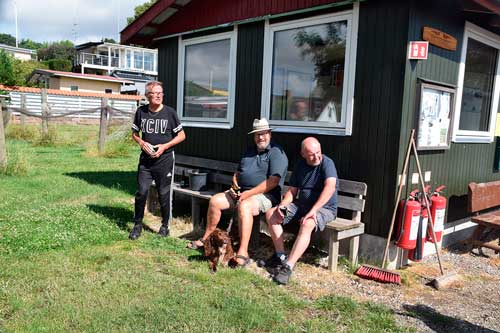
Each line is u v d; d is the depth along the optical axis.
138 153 13.55
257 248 5.05
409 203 4.38
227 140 6.12
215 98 6.34
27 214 5.59
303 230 4.14
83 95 24.61
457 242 5.85
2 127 8.58
